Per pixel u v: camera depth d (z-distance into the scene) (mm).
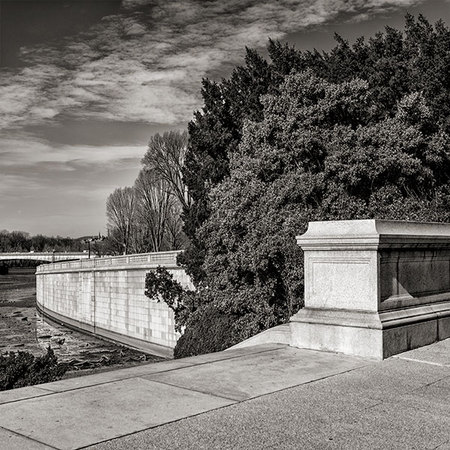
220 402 7301
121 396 7539
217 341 31938
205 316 34406
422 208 28531
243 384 8242
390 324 10156
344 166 28641
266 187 30547
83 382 8336
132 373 8961
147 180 103938
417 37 42656
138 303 54062
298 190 28516
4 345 58812
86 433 6051
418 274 11516
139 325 53938
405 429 6281
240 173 31797
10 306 111562
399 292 10906
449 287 12602
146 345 52344
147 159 96562
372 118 36281
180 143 95438
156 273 47094
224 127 39438
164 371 9109
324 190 29812
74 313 74312
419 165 30078
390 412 6918
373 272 10242
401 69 40312
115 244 125000
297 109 30719
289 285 28562
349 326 10336
